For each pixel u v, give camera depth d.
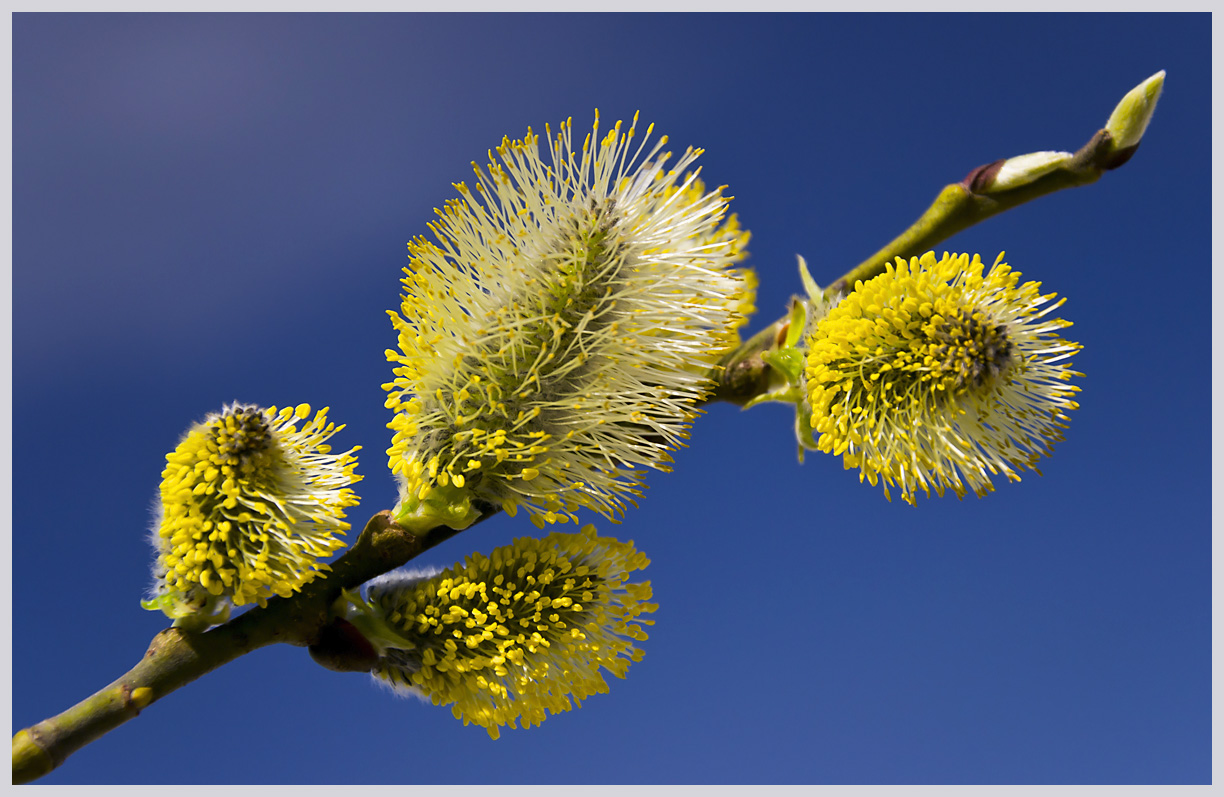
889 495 0.36
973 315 0.36
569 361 0.36
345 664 0.36
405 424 0.36
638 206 0.36
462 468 0.36
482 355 0.36
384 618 0.36
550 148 0.36
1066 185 0.37
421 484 0.36
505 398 0.36
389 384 0.36
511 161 0.36
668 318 0.36
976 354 0.36
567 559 0.36
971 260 0.36
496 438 0.36
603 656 0.36
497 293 0.36
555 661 0.36
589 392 0.36
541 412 0.36
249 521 0.35
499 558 0.36
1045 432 0.37
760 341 0.37
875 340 0.36
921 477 0.36
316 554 0.36
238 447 0.35
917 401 0.36
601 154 0.36
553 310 0.36
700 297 0.36
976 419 0.36
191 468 0.35
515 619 0.36
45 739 0.35
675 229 0.36
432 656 0.36
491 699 0.36
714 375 0.37
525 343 0.36
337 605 0.36
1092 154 0.37
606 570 0.36
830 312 0.36
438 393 0.36
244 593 0.35
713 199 0.37
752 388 0.37
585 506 0.36
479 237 0.36
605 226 0.36
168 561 0.35
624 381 0.36
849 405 0.36
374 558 0.36
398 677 0.36
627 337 0.36
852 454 0.36
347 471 0.36
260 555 0.35
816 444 0.37
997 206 0.37
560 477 0.36
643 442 0.36
